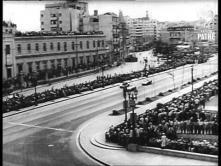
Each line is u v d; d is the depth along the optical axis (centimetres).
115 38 10206
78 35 9006
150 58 8075
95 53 9544
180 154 2730
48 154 3017
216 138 2972
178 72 6562
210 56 5934
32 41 7731
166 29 7394
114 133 3225
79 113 4572
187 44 6581
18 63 7400
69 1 10594
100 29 10625
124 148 3053
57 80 7650
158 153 2842
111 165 2636
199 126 3141
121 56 9831
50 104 5209
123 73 7675
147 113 3791
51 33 8406
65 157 2927
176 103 4150
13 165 2769
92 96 5731
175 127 3231
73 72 8288
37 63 7900
